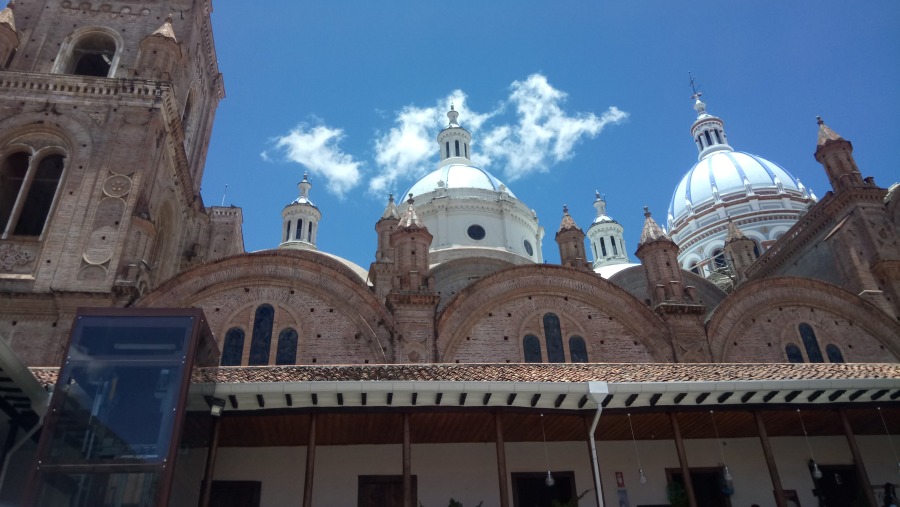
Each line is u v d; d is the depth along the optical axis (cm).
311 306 3212
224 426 2088
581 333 3331
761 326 3522
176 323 1673
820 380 2027
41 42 3853
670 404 2130
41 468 1445
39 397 1717
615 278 4847
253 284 3241
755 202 6956
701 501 2542
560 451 2481
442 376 1997
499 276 3388
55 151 3419
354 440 2314
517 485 2411
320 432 2205
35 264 2989
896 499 2578
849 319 3653
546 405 2078
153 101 3528
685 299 3459
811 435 2650
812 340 3559
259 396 1864
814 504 2541
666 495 2461
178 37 4141
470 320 3262
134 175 3288
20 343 2759
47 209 3456
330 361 3066
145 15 4144
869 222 3978
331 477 2302
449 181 6162
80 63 4234
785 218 6731
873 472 2645
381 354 3072
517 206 5969
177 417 1527
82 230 3097
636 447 2538
